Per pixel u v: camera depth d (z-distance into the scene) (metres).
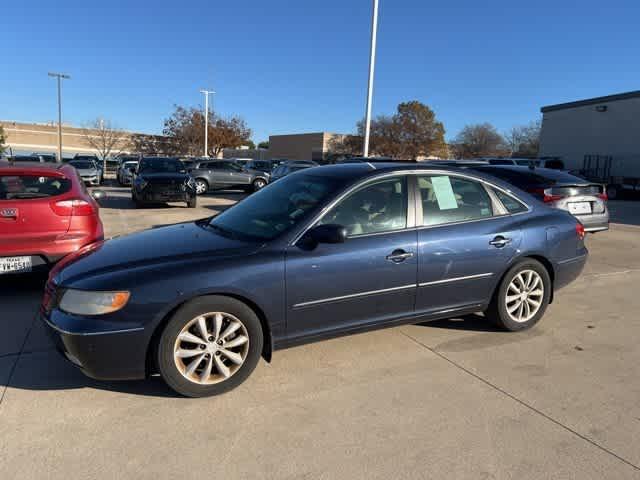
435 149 57.16
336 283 3.58
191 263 3.27
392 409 3.19
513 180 8.45
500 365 3.85
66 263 3.65
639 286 6.22
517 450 2.78
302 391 3.40
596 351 4.15
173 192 14.80
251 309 3.38
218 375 3.35
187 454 2.70
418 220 3.96
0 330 4.43
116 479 2.50
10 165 5.62
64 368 3.69
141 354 3.13
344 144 59.97
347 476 2.55
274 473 2.56
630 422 3.08
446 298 4.09
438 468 2.62
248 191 22.73
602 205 8.29
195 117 57.59
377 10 18.05
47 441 2.79
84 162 27.25
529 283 4.48
